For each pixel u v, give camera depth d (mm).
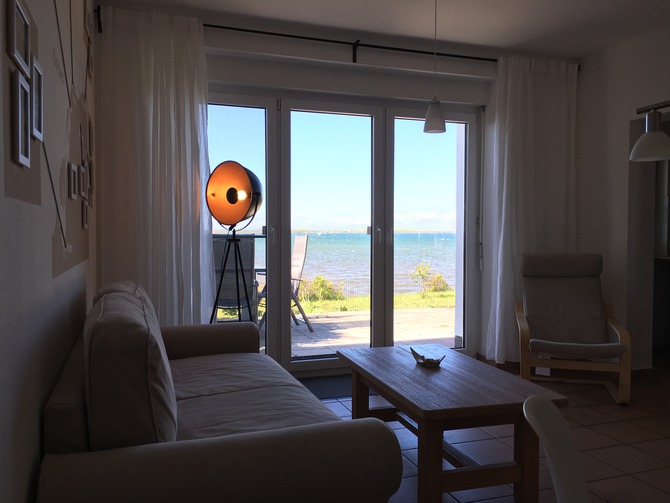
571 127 4629
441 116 3121
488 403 2010
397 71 4305
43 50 1403
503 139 4461
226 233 4047
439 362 2602
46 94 1442
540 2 3541
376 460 1361
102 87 3451
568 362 3645
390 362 2699
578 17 3799
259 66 4035
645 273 4430
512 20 3836
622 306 4379
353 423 1414
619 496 2279
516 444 2152
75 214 2123
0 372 920
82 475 1188
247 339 2969
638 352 4465
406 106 4523
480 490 2342
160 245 3580
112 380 1329
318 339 4383
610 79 4406
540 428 642
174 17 3594
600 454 2719
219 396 2152
